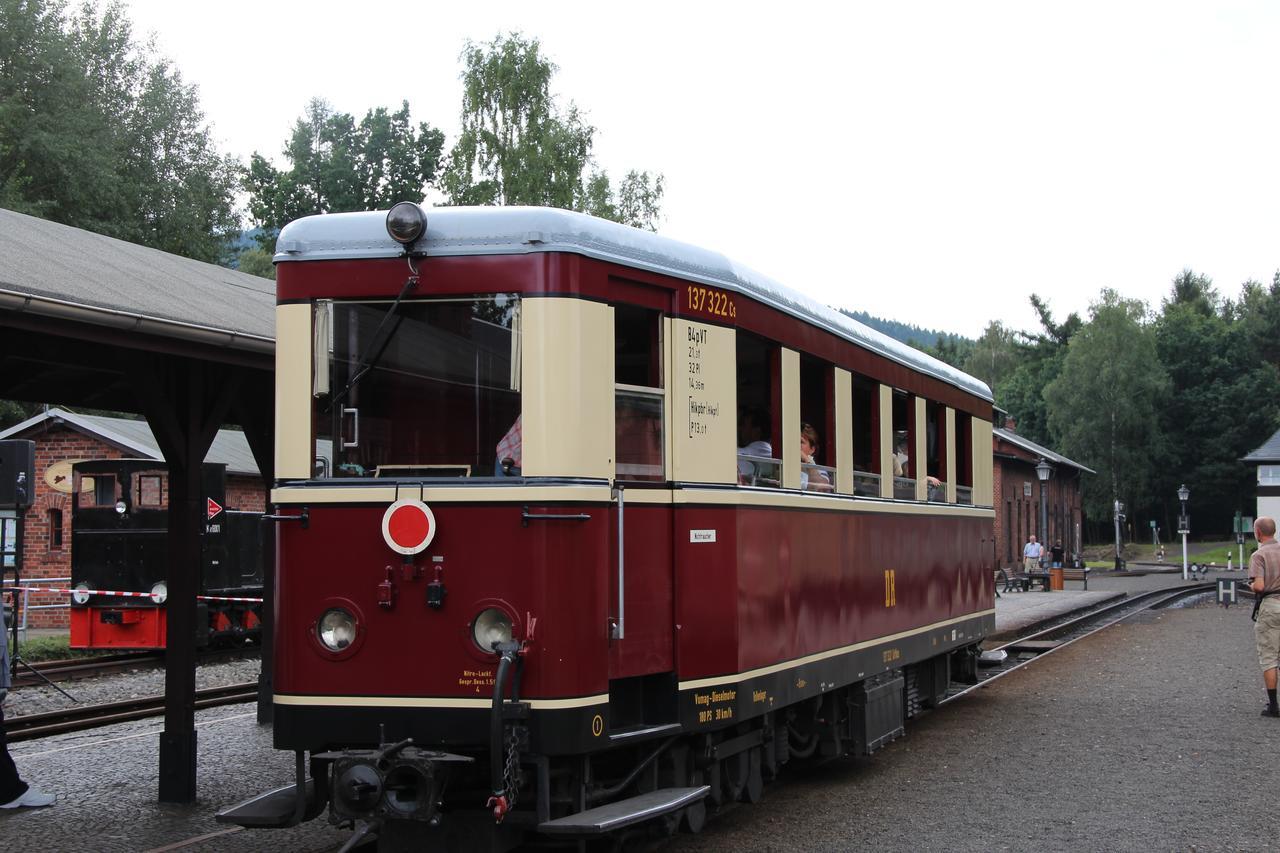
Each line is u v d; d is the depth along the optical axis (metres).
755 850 7.46
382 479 6.38
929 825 8.08
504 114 43.44
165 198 44.84
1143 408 82.75
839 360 9.56
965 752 10.77
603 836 6.80
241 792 9.13
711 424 7.30
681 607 6.97
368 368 6.52
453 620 6.26
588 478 6.37
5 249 8.98
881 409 10.62
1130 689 14.78
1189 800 8.76
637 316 6.95
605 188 44.47
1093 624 25.44
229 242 49.50
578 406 6.35
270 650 12.06
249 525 21.27
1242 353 91.94
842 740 9.84
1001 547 53.34
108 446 26.06
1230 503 90.06
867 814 8.42
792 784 9.54
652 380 7.00
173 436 8.83
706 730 7.12
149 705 13.90
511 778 6.05
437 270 6.45
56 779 9.62
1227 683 15.16
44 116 40.09
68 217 40.97
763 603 7.84
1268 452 72.19
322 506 6.44
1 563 8.80
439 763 6.00
